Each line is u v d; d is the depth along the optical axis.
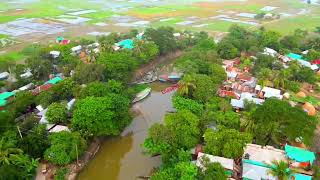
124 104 79.56
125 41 140.00
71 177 64.38
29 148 64.62
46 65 108.50
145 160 72.31
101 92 84.31
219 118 75.31
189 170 56.91
